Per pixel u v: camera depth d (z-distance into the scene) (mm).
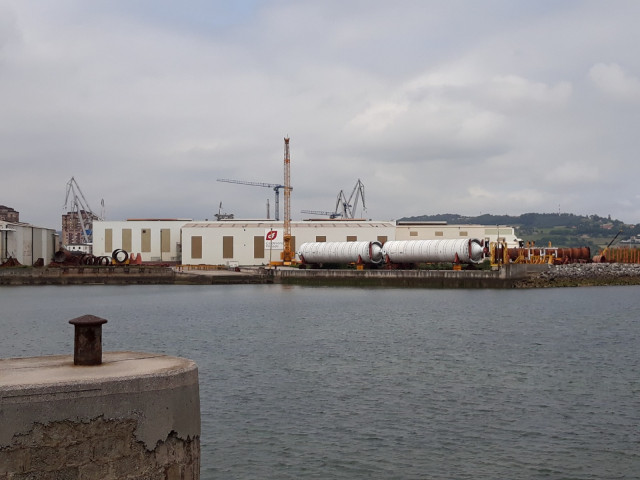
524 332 63281
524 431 29328
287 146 170625
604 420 31078
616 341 57375
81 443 11125
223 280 144250
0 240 148250
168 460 11891
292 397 35125
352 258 141500
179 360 13180
